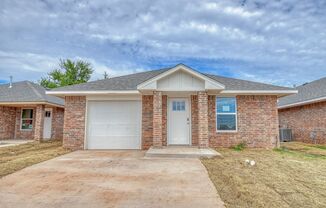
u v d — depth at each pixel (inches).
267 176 230.5
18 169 260.1
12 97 607.8
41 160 312.8
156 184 204.5
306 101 566.9
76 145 435.8
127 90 425.7
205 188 193.2
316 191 187.2
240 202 162.6
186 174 237.1
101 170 256.5
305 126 605.3
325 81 671.8
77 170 257.0
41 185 202.8
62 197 173.8
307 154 380.8
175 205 158.2
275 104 450.3
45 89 748.6
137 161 305.1
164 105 435.8
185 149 370.9
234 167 268.2
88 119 445.4
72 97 447.5
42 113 590.6
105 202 163.9
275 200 166.4
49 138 660.1
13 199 169.8
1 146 479.8
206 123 382.9
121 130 440.8
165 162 296.8
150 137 431.2
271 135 441.4
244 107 447.2
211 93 428.5
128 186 199.6
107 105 447.5
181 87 388.8
